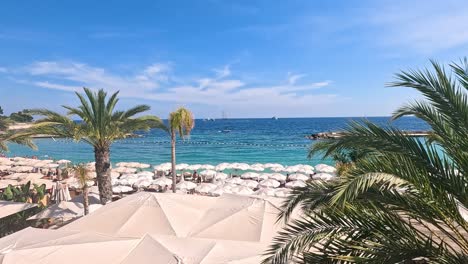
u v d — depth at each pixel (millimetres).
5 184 19969
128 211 8992
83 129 14398
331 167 26812
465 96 4215
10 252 5797
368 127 4379
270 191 18312
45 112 14383
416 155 4062
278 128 116812
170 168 28594
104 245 6277
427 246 3678
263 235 7711
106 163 15266
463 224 3828
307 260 4070
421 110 4812
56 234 6824
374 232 3869
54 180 25891
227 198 10031
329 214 4164
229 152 49594
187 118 18578
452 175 3832
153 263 5781
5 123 24109
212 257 6148
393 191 4059
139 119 16266
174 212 9078
